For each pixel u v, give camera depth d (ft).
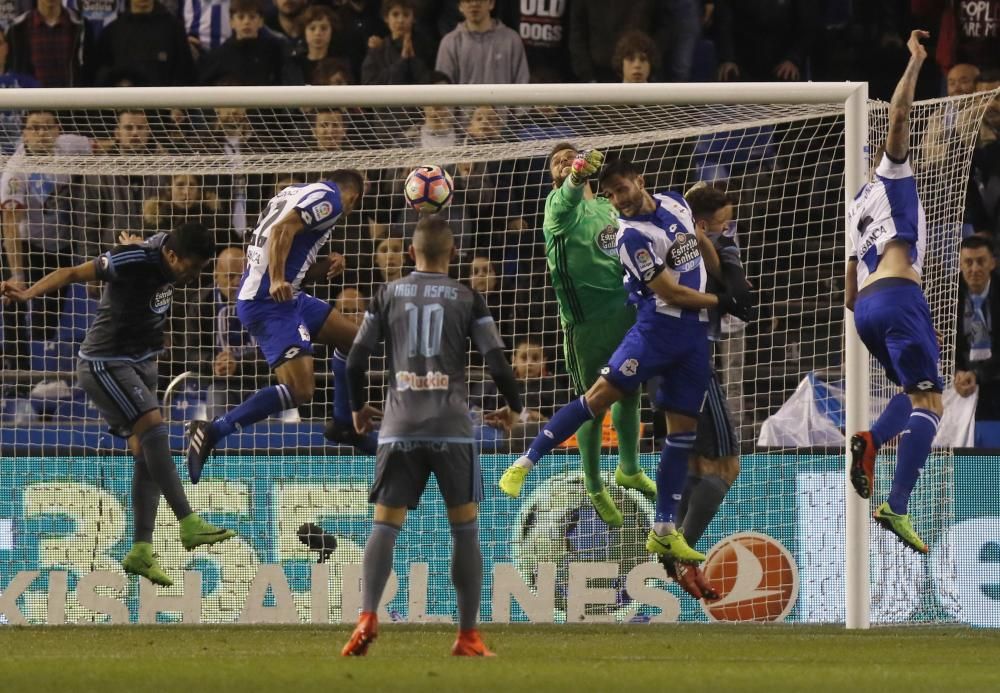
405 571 104.53
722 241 93.81
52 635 87.76
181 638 84.64
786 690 53.16
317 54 144.66
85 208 119.03
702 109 111.55
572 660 66.64
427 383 65.51
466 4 142.10
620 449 98.94
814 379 111.75
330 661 64.18
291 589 104.58
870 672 61.67
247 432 114.32
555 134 120.37
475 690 51.34
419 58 143.54
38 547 106.01
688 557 89.66
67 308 122.93
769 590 104.12
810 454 105.19
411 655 68.80
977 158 133.49
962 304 126.93
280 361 93.50
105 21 145.28
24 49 144.77
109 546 106.01
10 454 106.93
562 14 145.79
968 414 122.72
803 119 109.70
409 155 114.32
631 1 144.05
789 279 114.01
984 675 60.90
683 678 57.21
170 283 92.12
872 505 103.40
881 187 81.25
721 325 111.55
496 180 120.16
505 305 116.88
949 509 103.96
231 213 124.98
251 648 75.66
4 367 119.96
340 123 124.88
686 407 88.89
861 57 147.33
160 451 91.15
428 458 65.62
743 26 147.02
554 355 117.08
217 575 104.94
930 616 103.86
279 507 105.60
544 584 103.55
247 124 130.62
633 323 97.09
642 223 86.28
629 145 123.13
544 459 105.70
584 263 95.86
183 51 144.66
